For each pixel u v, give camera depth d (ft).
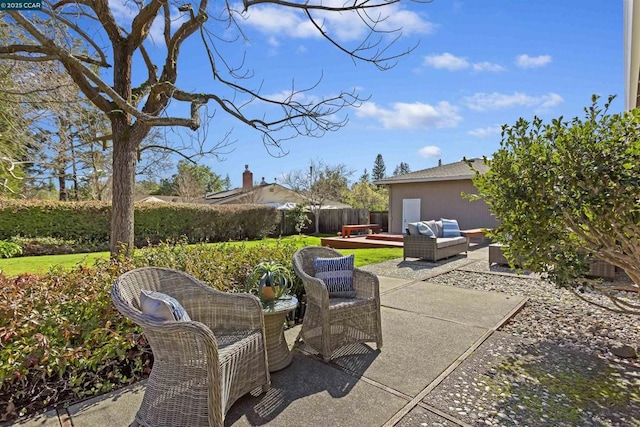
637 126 8.62
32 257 30.58
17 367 7.36
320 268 11.35
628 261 9.42
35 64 19.99
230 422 7.04
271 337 9.22
